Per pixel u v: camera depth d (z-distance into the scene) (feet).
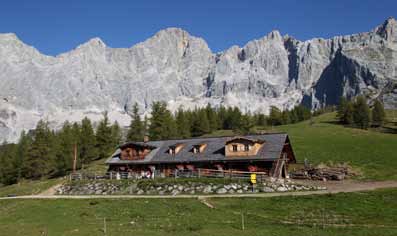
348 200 155.12
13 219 168.35
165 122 456.45
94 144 426.92
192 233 116.98
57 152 407.85
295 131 491.31
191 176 234.99
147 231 122.83
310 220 133.28
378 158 300.40
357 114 542.98
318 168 259.80
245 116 552.41
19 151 447.83
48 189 264.31
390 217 131.44
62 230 133.39
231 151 241.35
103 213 161.89
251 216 142.82
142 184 225.15
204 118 531.09
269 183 201.67
